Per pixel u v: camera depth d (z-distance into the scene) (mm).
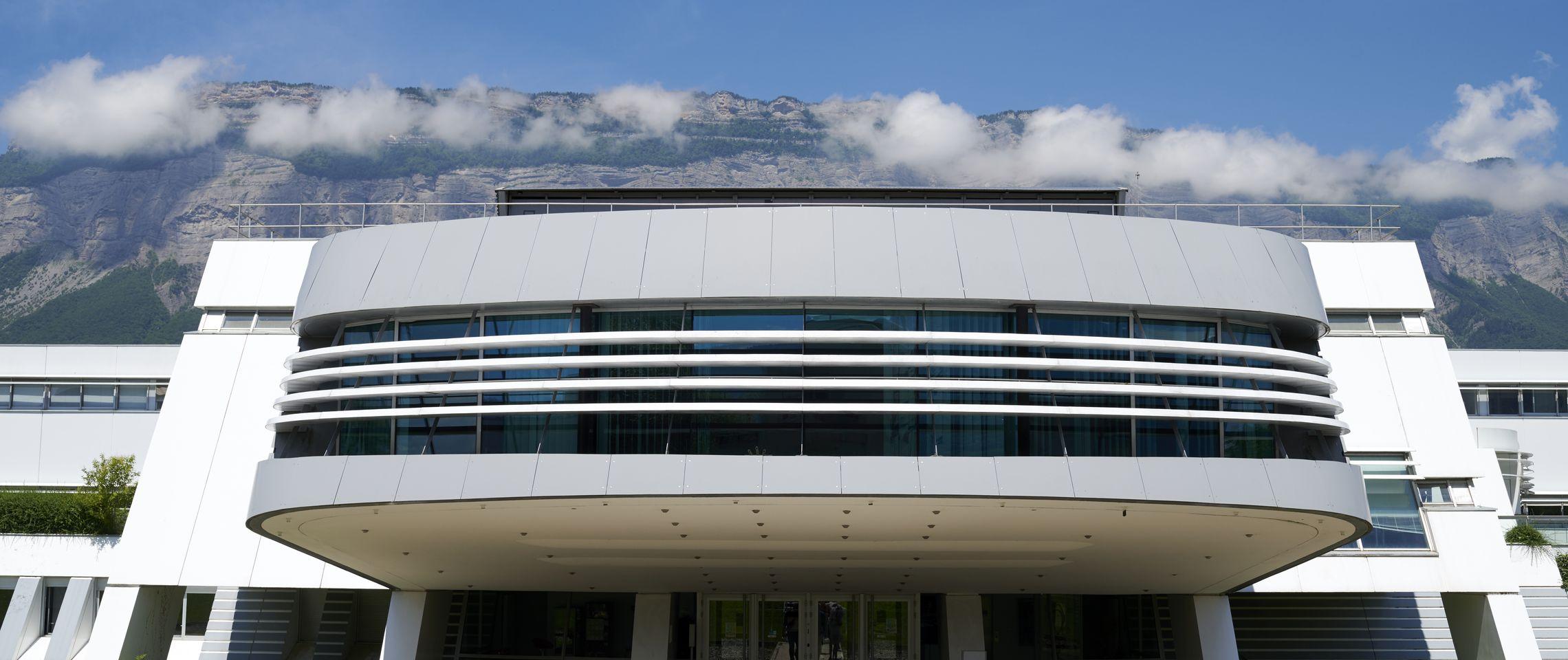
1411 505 32438
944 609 30438
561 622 31828
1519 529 34625
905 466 18828
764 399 20156
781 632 30609
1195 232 21094
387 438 20891
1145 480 19094
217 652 32531
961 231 20297
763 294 19703
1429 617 32219
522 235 20719
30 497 35000
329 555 25391
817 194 28078
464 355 20656
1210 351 20219
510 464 19094
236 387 33188
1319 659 31703
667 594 30453
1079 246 20469
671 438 19719
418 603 30188
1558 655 33312
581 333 19938
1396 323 34688
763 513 20031
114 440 44969
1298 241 22453
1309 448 21688
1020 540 22500
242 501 31938
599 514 20188
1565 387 49688
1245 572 26312
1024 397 20062
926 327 20125
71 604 33719
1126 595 32438
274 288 34469
